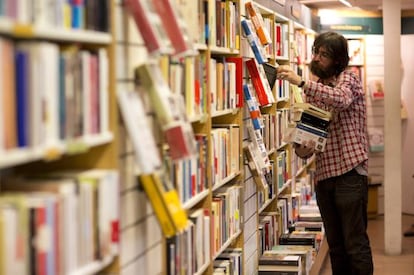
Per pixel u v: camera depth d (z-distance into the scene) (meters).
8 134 1.93
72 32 2.26
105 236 2.51
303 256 6.05
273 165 6.85
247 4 5.34
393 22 7.77
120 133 2.80
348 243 5.46
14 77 1.97
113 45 2.62
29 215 2.05
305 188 8.79
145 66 2.91
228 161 4.80
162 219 2.87
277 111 7.11
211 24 4.23
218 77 4.49
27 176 2.49
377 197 10.88
